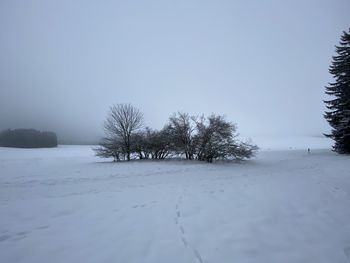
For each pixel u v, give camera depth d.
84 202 6.65
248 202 6.20
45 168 18.14
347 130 25.34
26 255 3.73
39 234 4.46
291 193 7.09
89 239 4.22
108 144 26.98
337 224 4.69
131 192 7.94
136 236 4.30
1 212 5.80
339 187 7.96
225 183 9.26
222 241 4.04
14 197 7.78
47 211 5.85
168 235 4.30
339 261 3.42
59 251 3.83
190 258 3.54
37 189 9.43
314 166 15.52
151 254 3.67
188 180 10.75
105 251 3.79
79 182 11.12
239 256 3.57
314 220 4.90
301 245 3.88
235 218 5.05
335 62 27.52
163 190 8.15
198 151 22.67
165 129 25.11
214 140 21.56
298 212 5.38
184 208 5.82
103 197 7.25
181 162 20.98
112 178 12.22
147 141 25.94
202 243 3.98
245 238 4.13
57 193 8.44
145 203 6.38
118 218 5.23
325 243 3.93
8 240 4.23
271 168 15.42
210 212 5.46
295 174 11.71
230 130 22.94
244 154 21.36
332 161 18.47
